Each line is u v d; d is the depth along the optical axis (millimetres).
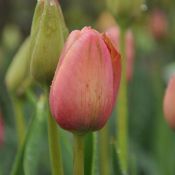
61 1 1845
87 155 495
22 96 643
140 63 1500
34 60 446
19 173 522
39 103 562
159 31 1426
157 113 1053
